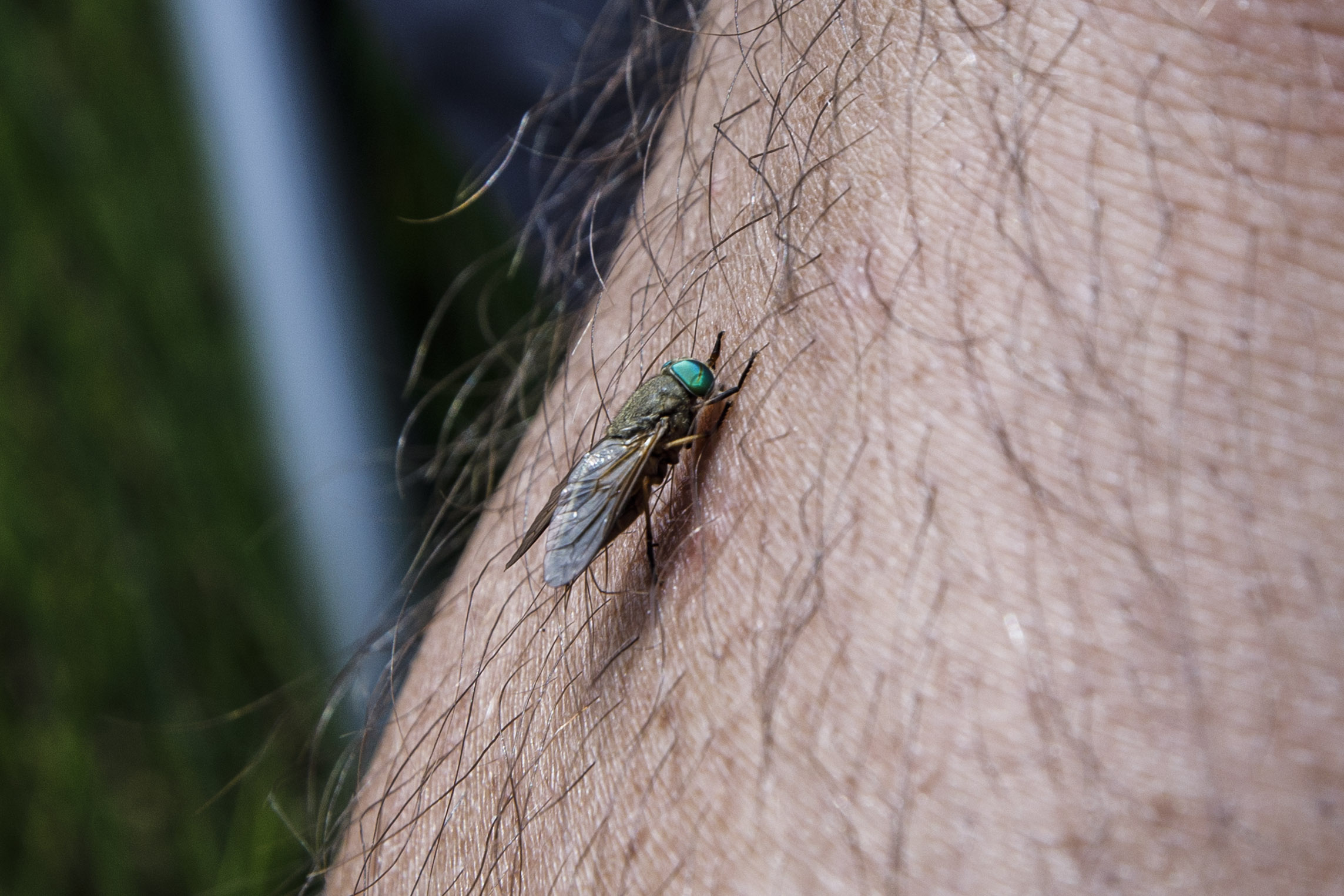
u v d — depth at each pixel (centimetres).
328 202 34
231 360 35
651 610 19
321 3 35
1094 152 18
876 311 19
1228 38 18
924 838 18
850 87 19
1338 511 17
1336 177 18
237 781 32
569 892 19
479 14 33
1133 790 17
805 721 18
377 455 32
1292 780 17
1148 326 18
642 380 20
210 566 34
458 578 22
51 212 37
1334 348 18
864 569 18
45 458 35
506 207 31
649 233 21
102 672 34
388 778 21
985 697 18
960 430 18
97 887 33
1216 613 17
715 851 18
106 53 38
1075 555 18
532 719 20
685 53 22
